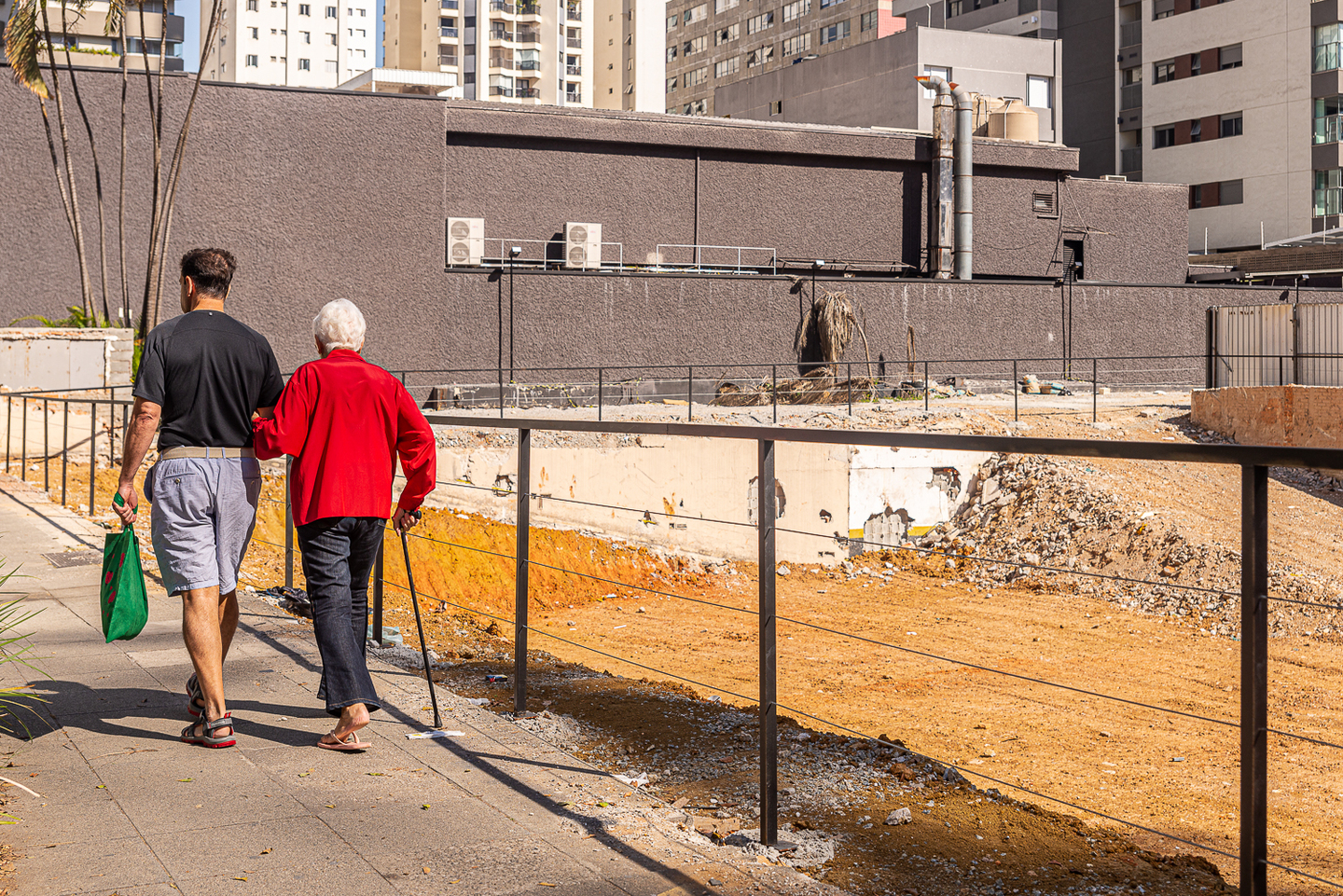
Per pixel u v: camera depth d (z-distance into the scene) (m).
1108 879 3.68
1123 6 55.47
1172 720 10.09
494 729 4.62
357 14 119.12
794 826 3.86
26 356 15.80
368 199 27.25
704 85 87.56
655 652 13.03
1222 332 28.33
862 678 11.66
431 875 3.10
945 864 3.62
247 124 26.17
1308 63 47.75
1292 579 15.84
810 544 21.03
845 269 34.38
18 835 3.34
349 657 4.21
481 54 109.44
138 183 25.17
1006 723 9.77
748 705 10.05
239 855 3.22
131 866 3.12
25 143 24.33
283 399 4.17
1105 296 35.00
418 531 16.36
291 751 4.21
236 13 115.00
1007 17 60.69
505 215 30.47
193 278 4.36
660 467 20.56
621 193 31.67
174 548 4.16
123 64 21.08
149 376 4.10
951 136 35.06
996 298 33.59
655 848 3.33
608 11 111.62
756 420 24.66
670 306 30.00
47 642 5.94
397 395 4.30
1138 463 23.00
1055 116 54.50
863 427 23.91
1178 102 52.88
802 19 77.50
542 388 28.75
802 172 33.94
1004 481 22.39
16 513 11.20
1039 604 17.31
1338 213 47.28
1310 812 7.29
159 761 4.07
